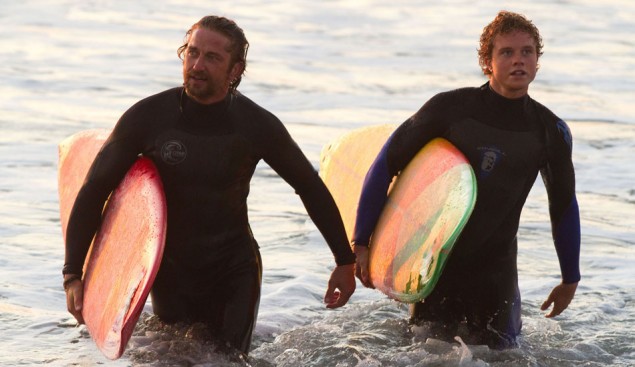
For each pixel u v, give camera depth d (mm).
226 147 11734
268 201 21453
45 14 49500
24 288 15188
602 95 35094
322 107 31844
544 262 17797
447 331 13391
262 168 24391
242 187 12117
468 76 38250
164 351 12172
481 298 13250
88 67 37188
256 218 20109
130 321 10719
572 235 13297
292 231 19266
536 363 12641
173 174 11766
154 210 11477
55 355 12398
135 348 12258
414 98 33781
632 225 20438
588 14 54750
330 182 15141
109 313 11156
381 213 13508
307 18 52094
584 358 13000
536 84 36875
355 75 37812
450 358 12523
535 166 12812
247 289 12203
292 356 12688
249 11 53688
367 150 14867
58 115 29094
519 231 19797
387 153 13250
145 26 47562
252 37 45781
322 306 15000
